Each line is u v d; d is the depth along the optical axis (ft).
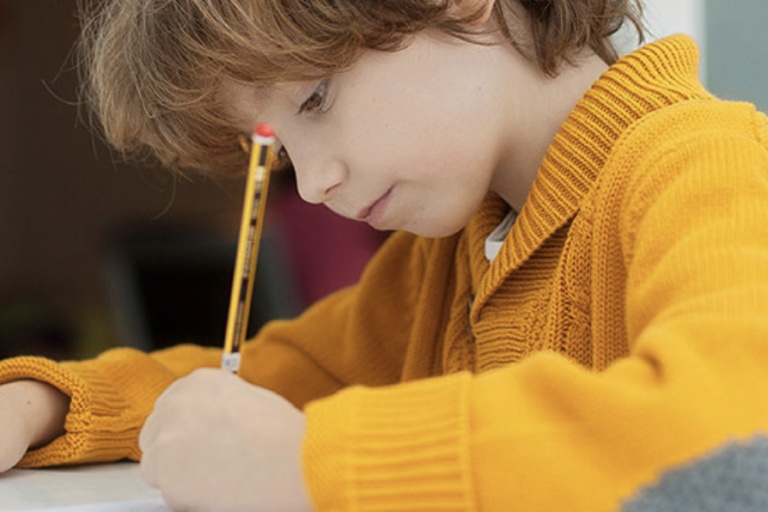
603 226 3.21
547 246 3.57
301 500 2.36
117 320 8.42
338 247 8.41
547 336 3.42
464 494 2.25
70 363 4.02
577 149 3.49
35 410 3.70
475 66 3.49
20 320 10.45
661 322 2.46
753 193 2.73
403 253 4.68
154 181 7.94
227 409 2.50
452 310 4.23
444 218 3.56
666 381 2.27
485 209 4.02
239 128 3.66
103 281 10.77
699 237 2.62
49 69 10.95
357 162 3.41
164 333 7.97
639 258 2.77
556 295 3.41
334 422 2.39
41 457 3.74
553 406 2.31
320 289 8.35
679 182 2.83
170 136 3.81
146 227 8.97
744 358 2.28
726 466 2.18
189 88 3.52
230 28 3.33
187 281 7.95
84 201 11.05
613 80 3.54
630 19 4.16
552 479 2.23
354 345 4.60
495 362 3.71
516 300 3.67
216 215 8.95
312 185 3.46
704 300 2.44
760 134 3.14
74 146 11.06
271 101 3.47
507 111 3.59
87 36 4.20
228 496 2.43
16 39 10.89
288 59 3.29
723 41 6.37
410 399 2.40
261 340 4.81
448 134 3.44
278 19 3.29
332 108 3.40
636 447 2.22
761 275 2.46
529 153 3.72
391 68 3.38
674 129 3.15
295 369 4.68
